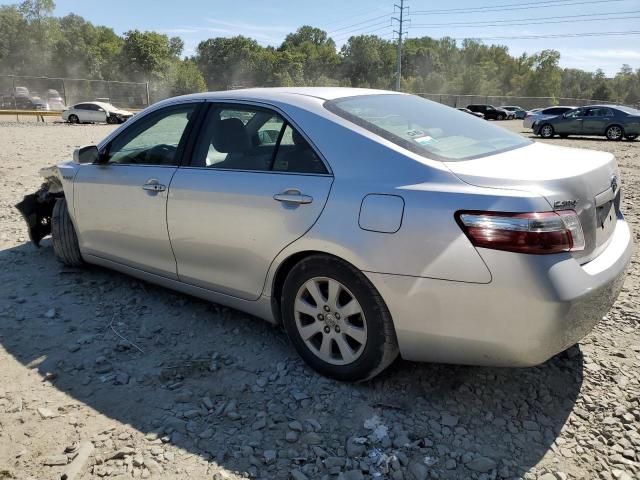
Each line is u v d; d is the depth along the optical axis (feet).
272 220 10.03
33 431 8.78
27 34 280.51
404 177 8.86
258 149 10.71
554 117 77.92
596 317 8.63
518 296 7.89
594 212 8.84
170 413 9.26
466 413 9.21
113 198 12.97
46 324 12.48
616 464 8.07
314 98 10.70
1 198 25.11
